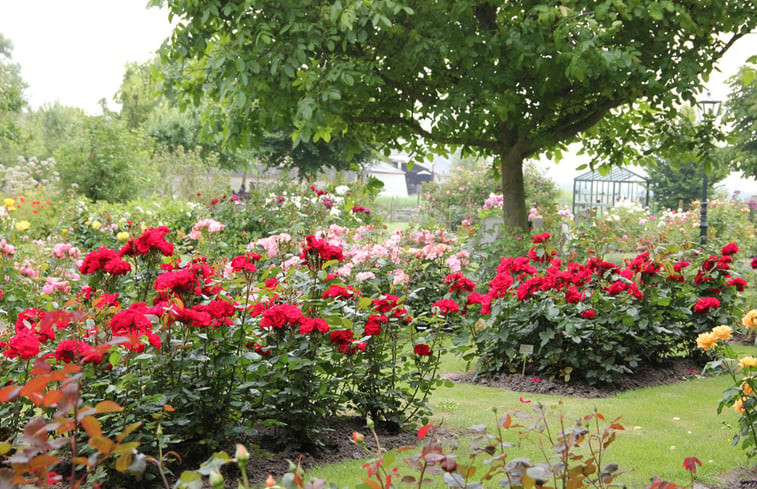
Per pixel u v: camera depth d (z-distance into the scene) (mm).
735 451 4215
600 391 5922
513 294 6273
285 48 7758
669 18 8250
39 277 6543
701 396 5805
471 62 8070
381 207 18609
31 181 18500
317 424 4066
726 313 7125
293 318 3738
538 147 9516
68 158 18844
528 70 8492
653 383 6309
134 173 19703
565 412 5121
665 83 8297
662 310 6707
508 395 5781
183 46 8227
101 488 3154
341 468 3721
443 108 8141
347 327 3977
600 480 2162
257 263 6863
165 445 3242
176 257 4414
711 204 16672
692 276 7422
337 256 4172
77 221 12430
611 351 6184
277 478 3551
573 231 9242
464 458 3832
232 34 8305
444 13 8172
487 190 23609
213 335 3600
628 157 10781
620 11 7512
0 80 20906
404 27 8312
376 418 4562
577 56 7305
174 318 3373
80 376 1669
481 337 6164
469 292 6160
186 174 25641
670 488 1934
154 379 3512
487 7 8984
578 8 7902
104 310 3537
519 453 4035
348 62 7723
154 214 13273
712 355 6766
